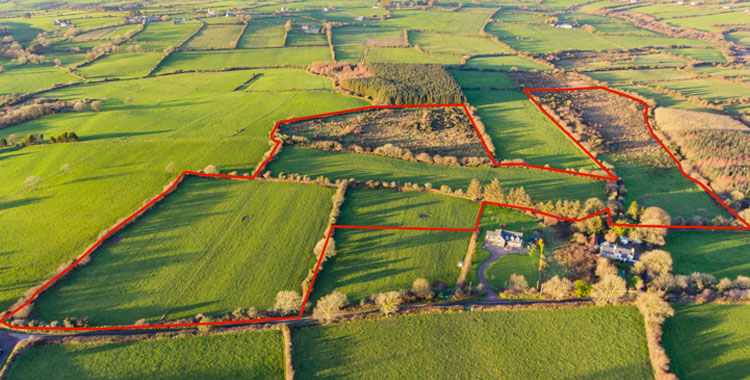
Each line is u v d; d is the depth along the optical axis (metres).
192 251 95.19
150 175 123.12
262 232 101.44
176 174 123.88
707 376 69.00
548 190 118.25
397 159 134.25
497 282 87.25
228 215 107.00
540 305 81.31
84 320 77.00
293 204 111.50
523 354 72.75
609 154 138.38
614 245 94.00
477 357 72.50
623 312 79.81
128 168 126.44
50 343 73.75
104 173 123.69
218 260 92.81
